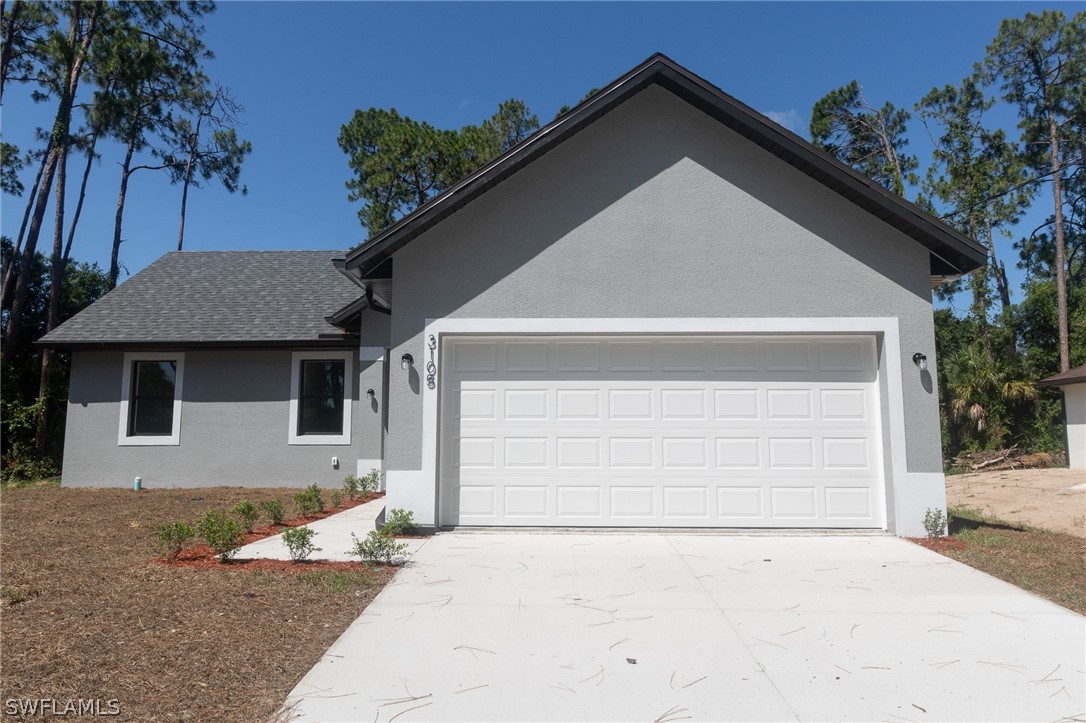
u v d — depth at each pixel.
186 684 4.17
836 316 8.85
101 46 25.73
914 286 8.84
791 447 8.99
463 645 4.92
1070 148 32.28
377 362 14.25
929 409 8.68
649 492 8.99
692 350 9.17
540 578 6.65
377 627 5.25
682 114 9.25
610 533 8.79
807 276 8.92
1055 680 4.36
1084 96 30.70
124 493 13.89
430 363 9.01
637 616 5.55
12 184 26.33
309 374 15.33
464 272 9.12
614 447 9.07
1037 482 16.22
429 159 27.61
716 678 4.39
